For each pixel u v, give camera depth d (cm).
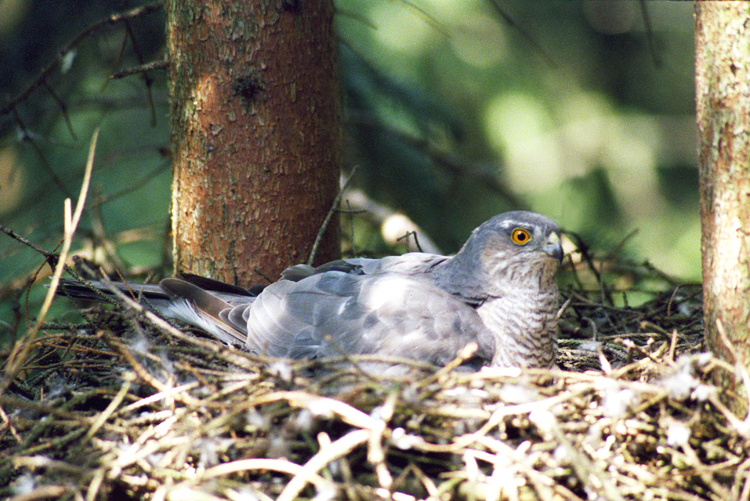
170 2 835
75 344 764
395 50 1503
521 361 802
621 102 1827
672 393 586
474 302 820
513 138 1686
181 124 845
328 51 867
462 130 1287
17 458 570
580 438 591
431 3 1573
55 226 1295
